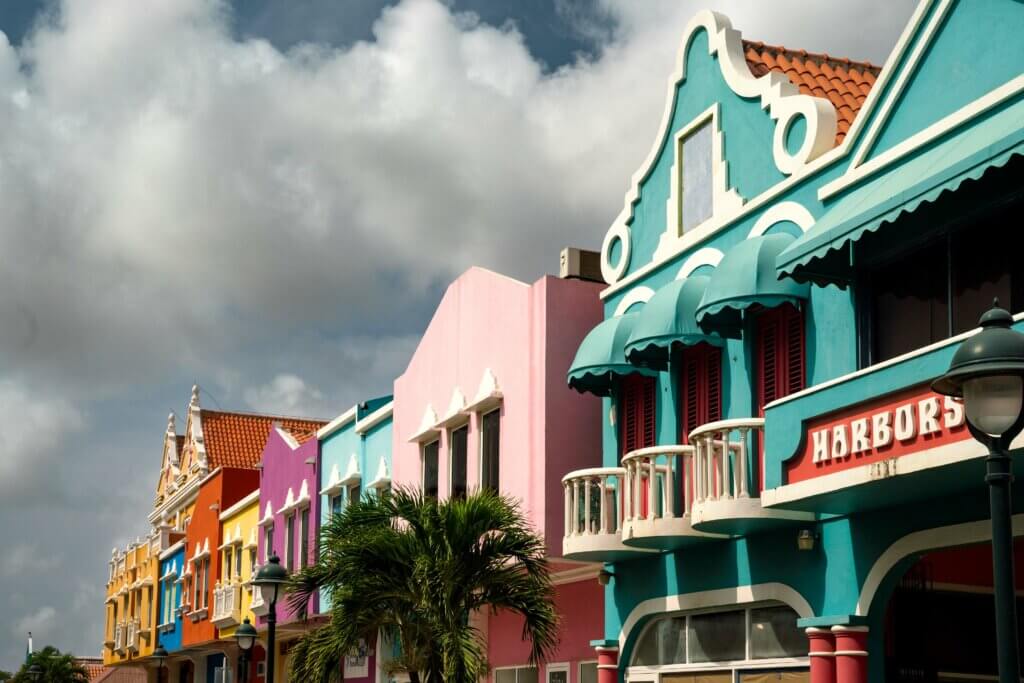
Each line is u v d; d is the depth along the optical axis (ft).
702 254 55.98
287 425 165.78
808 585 47.93
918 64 44.37
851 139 46.91
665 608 56.90
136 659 171.63
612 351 58.59
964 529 41.09
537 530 63.82
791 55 57.93
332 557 57.00
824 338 47.70
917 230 43.45
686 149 58.95
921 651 47.93
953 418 36.94
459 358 76.23
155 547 169.48
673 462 54.08
